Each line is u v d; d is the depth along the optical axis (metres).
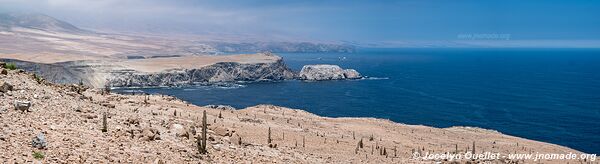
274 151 38.22
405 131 107.75
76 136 24.81
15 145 20.44
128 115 37.25
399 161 49.38
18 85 33.94
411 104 194.88
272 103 197.88
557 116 170.25
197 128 37.12
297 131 75.81
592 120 162.25
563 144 128.00
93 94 58.66
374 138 86.81
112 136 26.81
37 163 18.98
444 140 98.88
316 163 38.06
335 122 110.75
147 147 26.44
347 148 61.16
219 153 30.42
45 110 29.16
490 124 155.62
